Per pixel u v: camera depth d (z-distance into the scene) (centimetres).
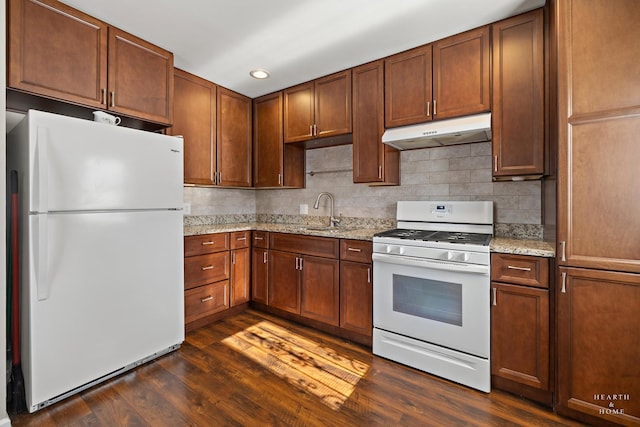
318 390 179
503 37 193
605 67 141
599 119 143
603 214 144
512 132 190
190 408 162
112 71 201
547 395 166
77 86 186
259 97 327
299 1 175
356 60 247
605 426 148
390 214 279
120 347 189
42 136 153
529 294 167
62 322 163
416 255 201
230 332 257
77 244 168
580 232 149
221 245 279
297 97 295
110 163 181
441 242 192
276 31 206
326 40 217
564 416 158
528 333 168
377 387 183
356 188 300
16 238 162
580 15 146
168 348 218
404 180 270
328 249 252
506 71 192
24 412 156
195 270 256
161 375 192
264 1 175
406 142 237
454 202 239
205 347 230
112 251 183
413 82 227
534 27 183
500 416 158
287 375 194
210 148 288
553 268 161
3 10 148
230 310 295
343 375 195
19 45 164
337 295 247
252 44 222
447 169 249
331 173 318
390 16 188
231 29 203
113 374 189
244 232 302
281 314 294
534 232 214
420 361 201
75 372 169
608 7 141
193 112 273
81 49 187
